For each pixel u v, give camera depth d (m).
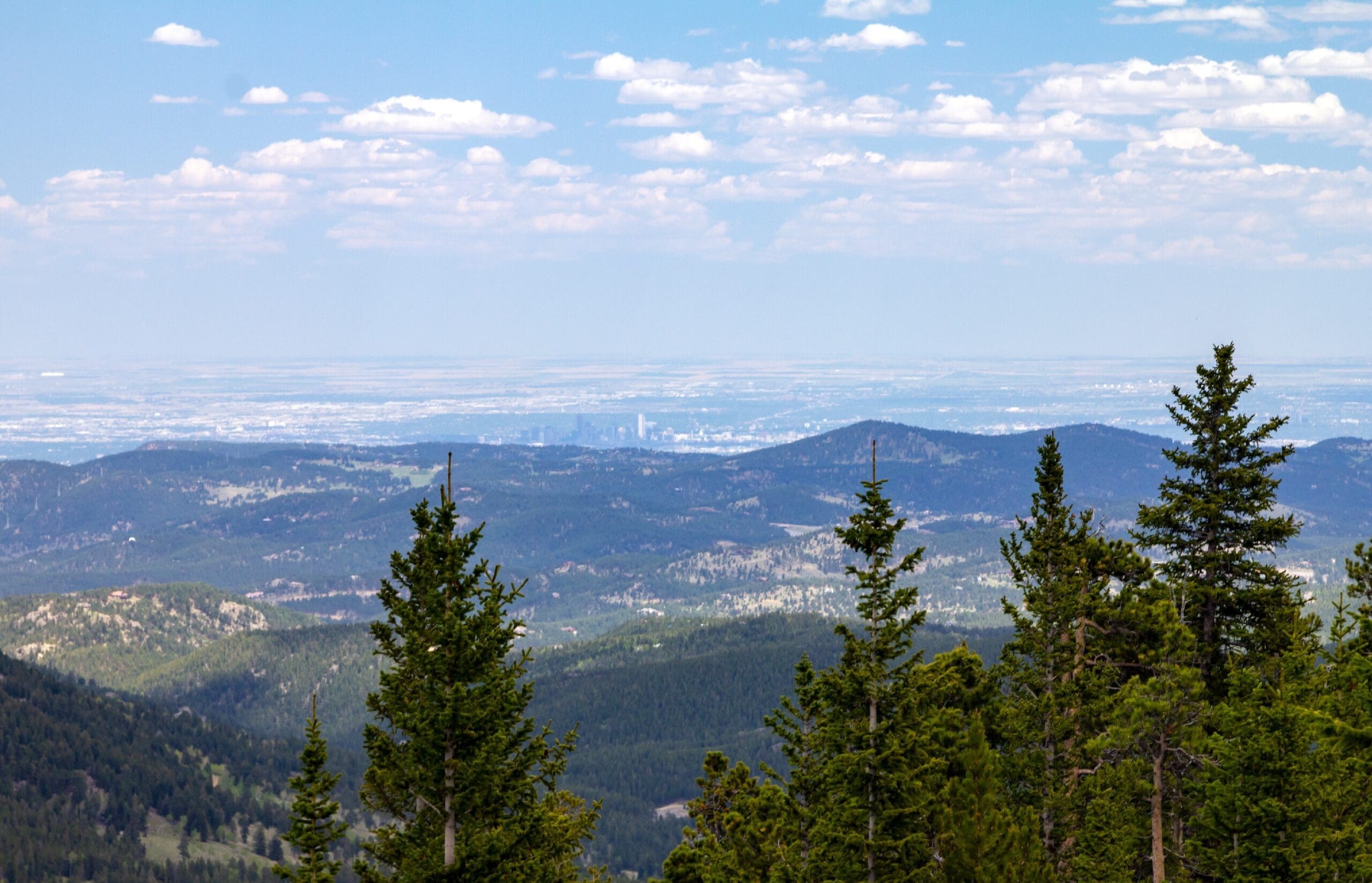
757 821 62.38
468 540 48.44
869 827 52.69
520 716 49.81
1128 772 54.72
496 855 47.03
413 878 46.62
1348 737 51.53
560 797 62.53
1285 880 51.53
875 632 51.97
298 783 49.19
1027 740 60.06
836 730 52.09
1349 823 51.88
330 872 48.19
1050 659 61.47
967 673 62.66
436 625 47.72
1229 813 53.03
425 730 46.53
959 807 53.31
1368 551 63.75
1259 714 53.94
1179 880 55.00
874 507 51.66
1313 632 63.81
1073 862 57.66
